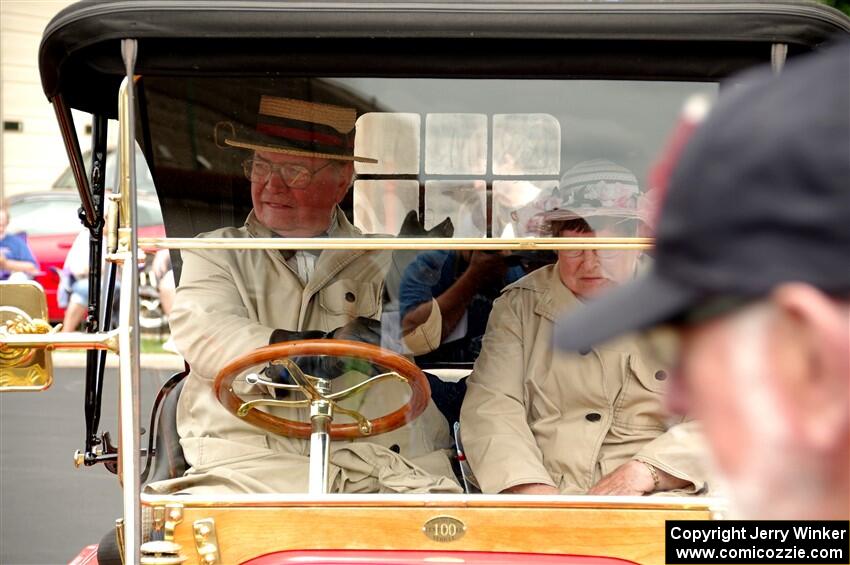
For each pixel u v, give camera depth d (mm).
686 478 4578
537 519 4285
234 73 4566
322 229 5062
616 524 4270
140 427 4488
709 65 4484
